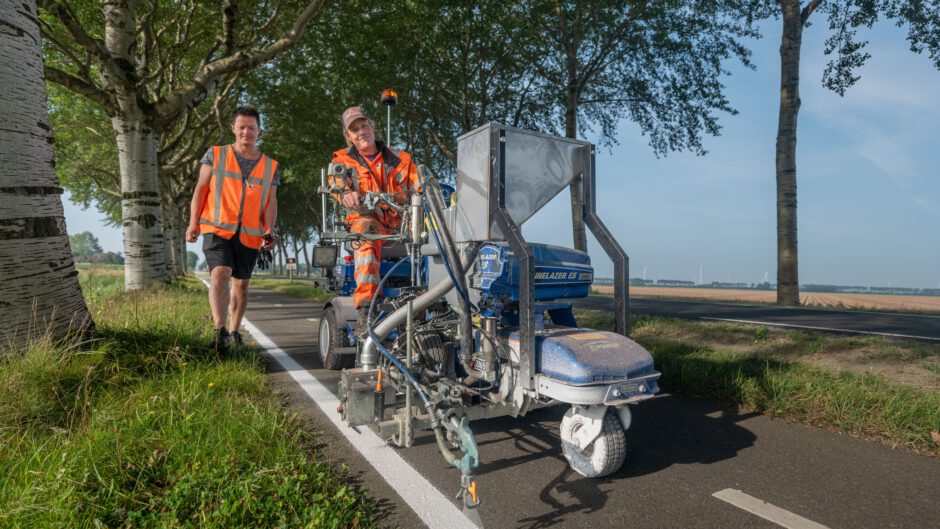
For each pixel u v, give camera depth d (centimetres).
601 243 346
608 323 828
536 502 258
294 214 4662
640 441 350
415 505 250
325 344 558
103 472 246
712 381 457
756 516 247
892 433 351
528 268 283
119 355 444
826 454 327
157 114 1157
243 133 501
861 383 428
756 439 354
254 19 1647
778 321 1013
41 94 420
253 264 542
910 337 770
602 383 265
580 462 288
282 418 342
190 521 213
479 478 285
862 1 1543
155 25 1628
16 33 400
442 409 260
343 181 368
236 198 505
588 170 349
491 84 2164
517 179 319
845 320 1049
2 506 211
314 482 249
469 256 321
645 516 245
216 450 273
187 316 720
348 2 1634
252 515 217
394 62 1923
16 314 393
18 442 270
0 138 388
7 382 326
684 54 2012
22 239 398
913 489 278
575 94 2108
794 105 1533
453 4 1802
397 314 319
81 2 1341
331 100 2088
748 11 1875
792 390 418
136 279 1140
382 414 289
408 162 414
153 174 1162
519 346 296
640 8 1933
